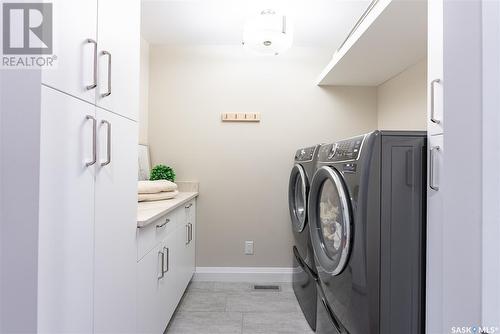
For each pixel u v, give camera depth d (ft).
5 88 2.23
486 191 1.54
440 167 3.42
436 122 3.49
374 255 3.74
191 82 9.09
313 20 7.58
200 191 9.09
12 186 2.23
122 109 3.74
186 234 7.54
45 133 2.27
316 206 5.67
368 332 3.71
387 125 8.57
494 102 1.49
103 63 3.21
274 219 9.12
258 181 9.12
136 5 4.20
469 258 1.67
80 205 2.76
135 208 4.16
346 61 7.12
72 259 2.64
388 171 3.79
